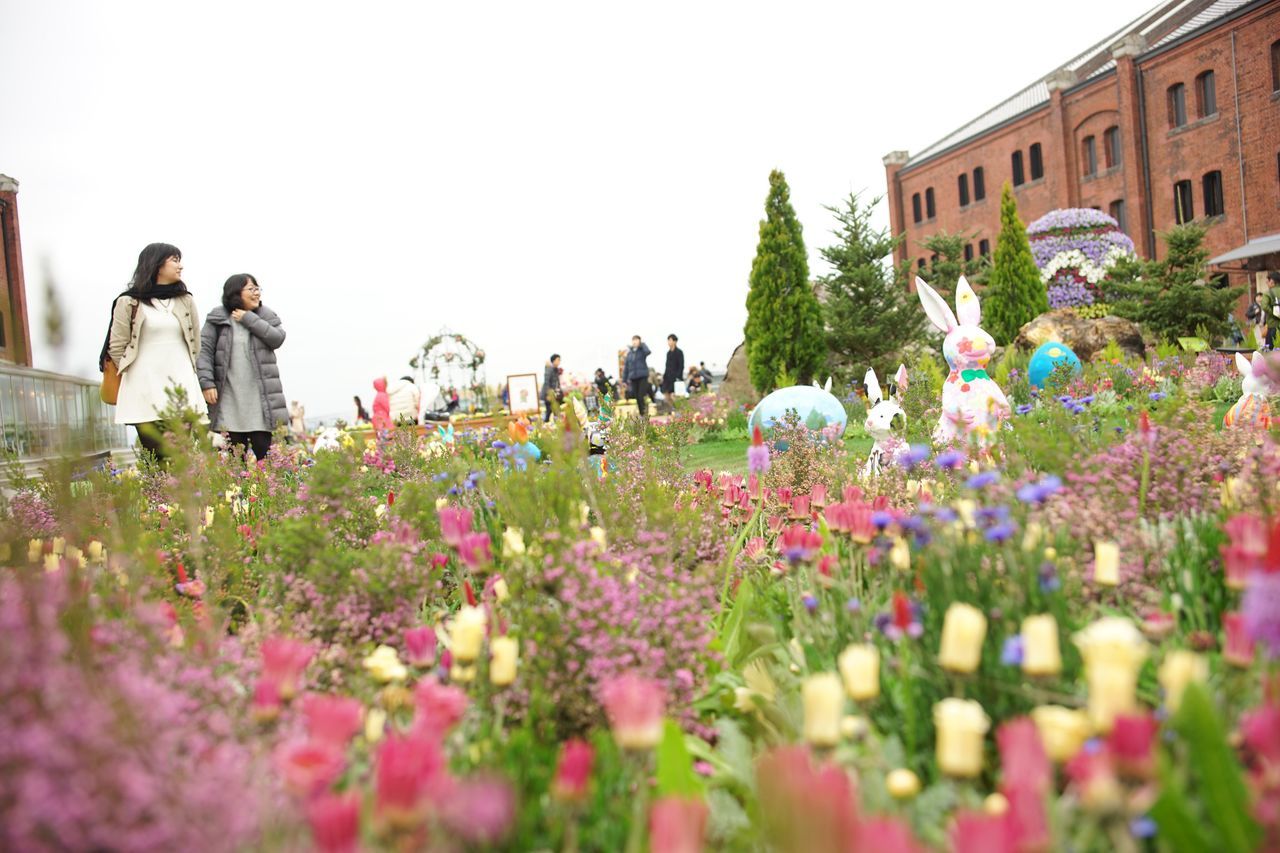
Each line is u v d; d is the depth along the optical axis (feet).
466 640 6.66
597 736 6.77
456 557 12.44
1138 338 72.08
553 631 7.95
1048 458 12.25
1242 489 10.25
